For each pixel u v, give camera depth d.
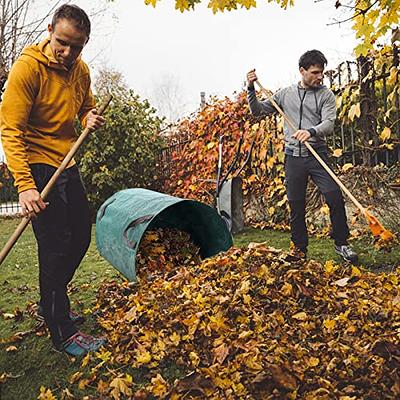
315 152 4.16
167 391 2.32
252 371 2.32
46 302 2.78
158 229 4.25
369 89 5.57
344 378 2.30
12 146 2.54
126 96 10.88
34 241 7.12
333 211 4.31
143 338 2.79
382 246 4.63
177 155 9.62
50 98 2.68
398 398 2.18
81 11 2.58
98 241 4.14
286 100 4.52
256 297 3.05
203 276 3.39
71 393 2.42
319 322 2.85
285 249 5.19
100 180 9.63
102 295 3.69
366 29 3.46
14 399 2.40
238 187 6.47
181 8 3.43
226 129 7.90
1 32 7.62
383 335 2.62
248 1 3.43
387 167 5.46
